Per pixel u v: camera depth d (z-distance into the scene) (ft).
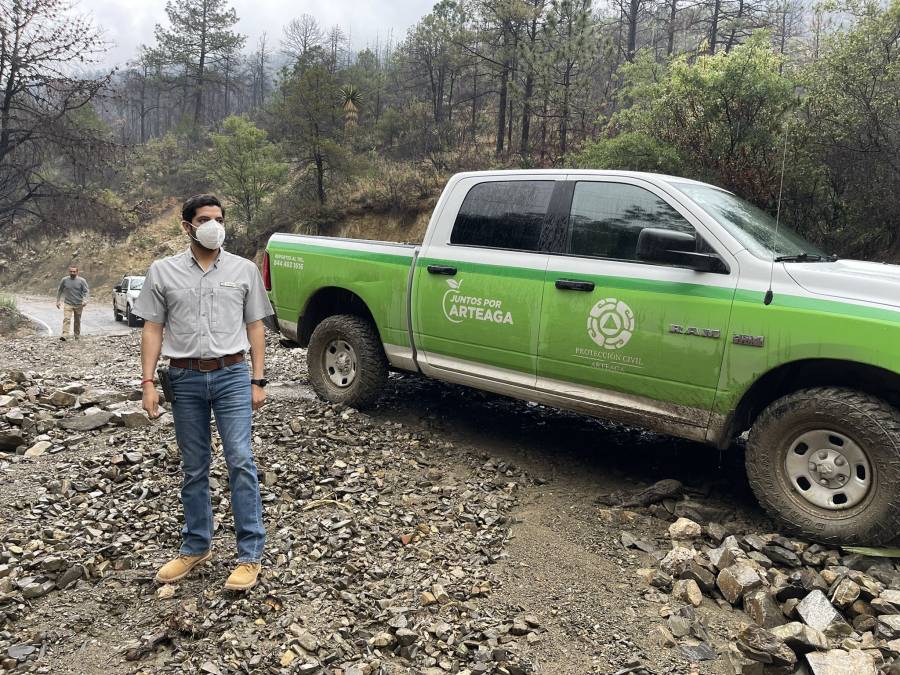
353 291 18.70
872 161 42.93
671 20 147.23
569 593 10.75
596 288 14.17
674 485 14.16
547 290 14.90
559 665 9.02
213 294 10.52
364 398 18.93
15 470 14.61
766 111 47.06
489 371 16.29
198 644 9.12
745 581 10.49
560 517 13.50
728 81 47.29
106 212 95.14
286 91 117.29
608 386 14.26
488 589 10.66
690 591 10.64
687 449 17.37
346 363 19.39
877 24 43.78
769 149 46.85
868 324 11.21
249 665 8.69
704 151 48.06
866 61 43.98
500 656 9.05
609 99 84.84
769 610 10.07
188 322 10.40
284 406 19.60
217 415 10.66
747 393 12.75
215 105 292.61
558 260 14.90
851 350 11.33
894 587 10.48
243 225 138.10
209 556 11.30
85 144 87.66
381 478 14.98
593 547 12.30
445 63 157.69
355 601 10.11
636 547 12.30
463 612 10.05
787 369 12.67
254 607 9.91
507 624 9.84
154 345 10.51
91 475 14.35
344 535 12.06
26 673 8.54
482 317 15.99
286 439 16.76
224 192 151.74
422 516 13.21
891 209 42.06
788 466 12.23
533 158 88.02
